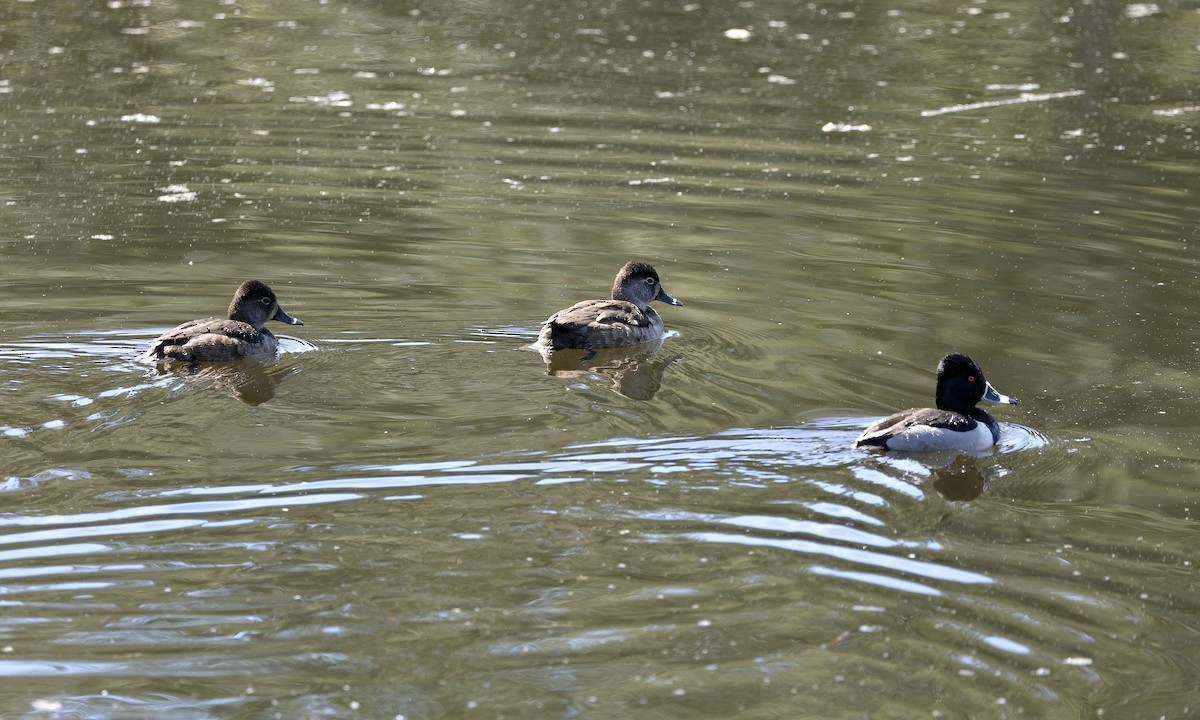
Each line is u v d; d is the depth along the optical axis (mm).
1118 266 20750
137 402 14555
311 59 35625
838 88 33188
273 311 17328
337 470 12859
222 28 39125
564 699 9266
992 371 16391
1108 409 15219
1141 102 31891
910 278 20141
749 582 10867
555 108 30922
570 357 16547
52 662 9562
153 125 28953
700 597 10609
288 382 15352
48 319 17438
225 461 13031
